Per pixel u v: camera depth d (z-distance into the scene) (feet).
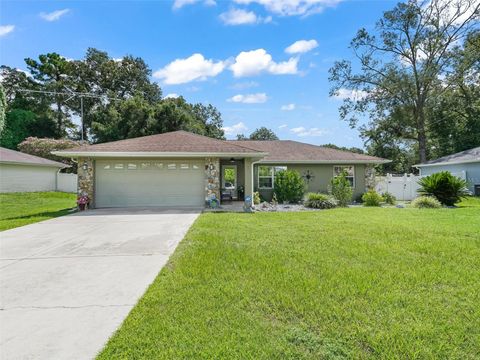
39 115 118.11
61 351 8.42
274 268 15.06
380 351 8.23
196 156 41.29
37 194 62.90
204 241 20.93
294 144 66.69
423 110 85.81
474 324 9.51
